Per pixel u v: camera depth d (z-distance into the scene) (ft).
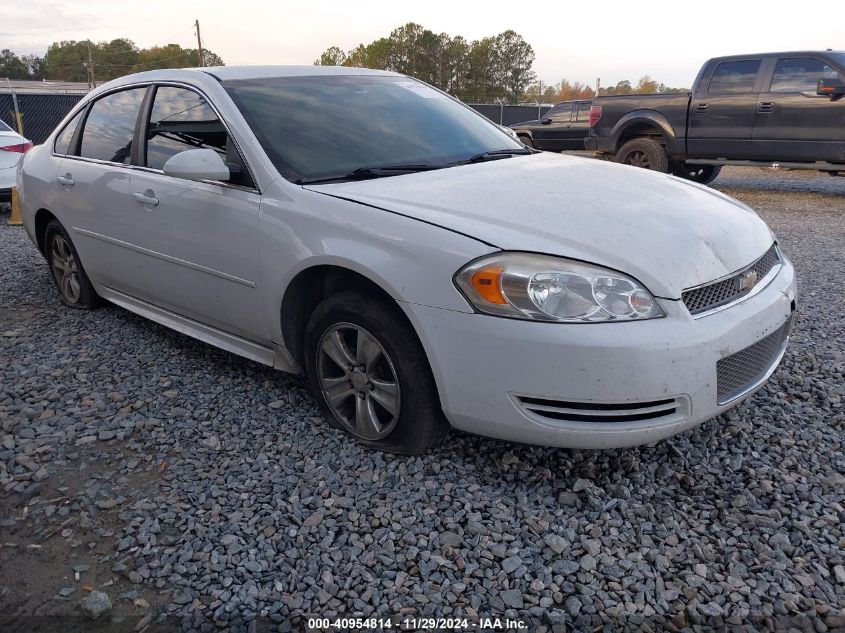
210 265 11.62
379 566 7.88
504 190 10.09
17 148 30.45
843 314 15.89
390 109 13.00
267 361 11.64
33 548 8.32
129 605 7.43
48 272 20.68
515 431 8.58
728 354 8.61
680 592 7.46
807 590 7.42
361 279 9.62
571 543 8.19
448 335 8.58
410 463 9.68
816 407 11.37
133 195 13.04
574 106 55.83
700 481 9.38
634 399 8.10
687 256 8.74
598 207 9.52
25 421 11.18
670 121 35.76
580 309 8.09
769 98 32.58
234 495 9.17
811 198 35.60
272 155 10.94
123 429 10.93
